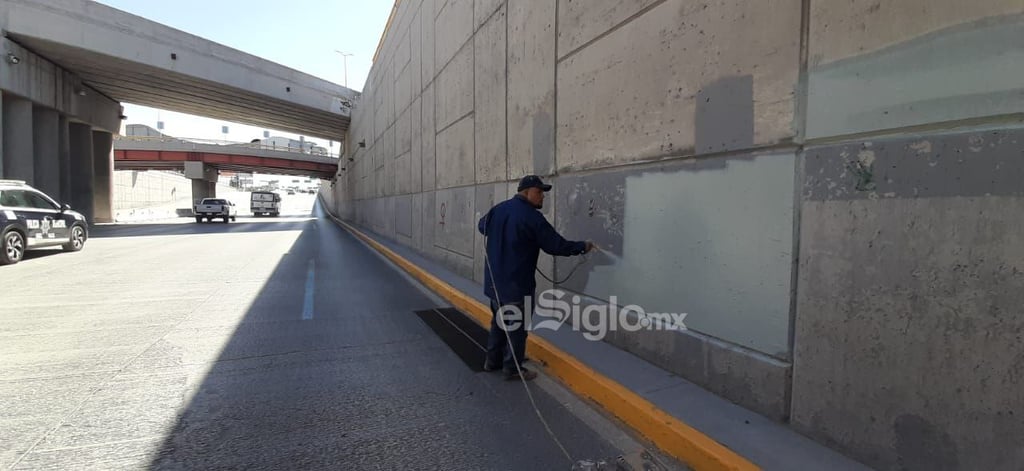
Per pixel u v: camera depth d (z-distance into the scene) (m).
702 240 3.75
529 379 4.38
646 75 4.29
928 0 2.29
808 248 2.91
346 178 40.78
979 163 2.14
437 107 11.25
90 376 4.38
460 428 3.49
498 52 7.55
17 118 22.70
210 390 4.10
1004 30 2.04
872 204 2.55
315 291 8.57
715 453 2.80
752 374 3.32
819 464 2.68
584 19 5.22
